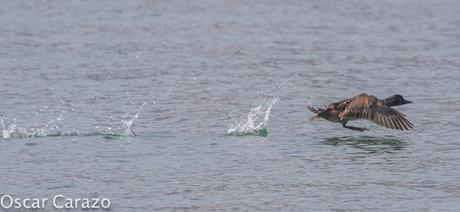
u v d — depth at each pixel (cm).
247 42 12875
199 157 6944
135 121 8106
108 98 9150
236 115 8394
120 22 14725
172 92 9488
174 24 14600
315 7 16412
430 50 12019
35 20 14762
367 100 6588
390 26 14212
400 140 7475
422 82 9931
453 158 6906
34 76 10256
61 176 6438
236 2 16988
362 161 6844
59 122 8038
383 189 6166
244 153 7062
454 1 16962
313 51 12075
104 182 6309
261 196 6031
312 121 8156
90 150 7119
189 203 5888
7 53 11719
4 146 7212
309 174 6519
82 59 11406
